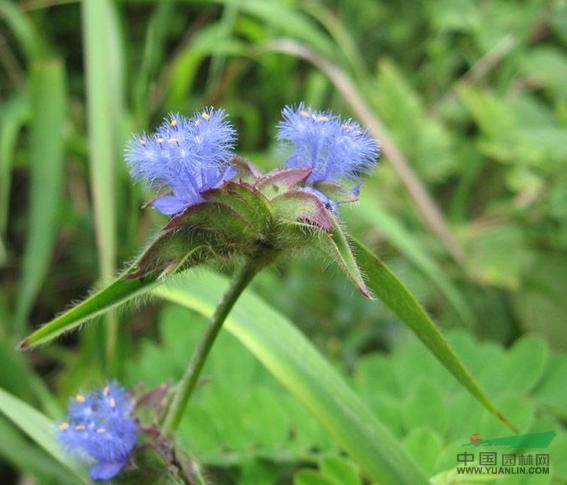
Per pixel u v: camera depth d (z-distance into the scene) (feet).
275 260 0.38
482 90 0.94
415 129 0.89
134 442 0.41
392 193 0.90
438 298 0.83
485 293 0.84
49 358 0.86
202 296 0.50
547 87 1.03
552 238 0.83
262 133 1.10
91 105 0.65
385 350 0.80
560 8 1.01
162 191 0.38
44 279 0.89
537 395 0.55
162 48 1.07
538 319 0.81
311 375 0.46
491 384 0.55
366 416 0.45
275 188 0.37
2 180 0.78
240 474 0.53
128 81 0.93
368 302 0.81
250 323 0.48
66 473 0.55
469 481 0.44
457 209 0.91
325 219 0.36
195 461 0.42
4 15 0.93
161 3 0.93
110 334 0.56
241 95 1.11
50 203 0.73
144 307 0.92
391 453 0.44
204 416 0.53
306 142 0.39
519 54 0.90
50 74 0.74
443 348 0.42
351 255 0.35
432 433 0.48
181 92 0.89
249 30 0.99
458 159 0.94
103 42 0.67
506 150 0.84
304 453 0.52
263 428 0.53
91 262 0.93
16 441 0.56
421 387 0.52
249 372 0.58
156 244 0.36
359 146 0.39
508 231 0.86
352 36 1.14
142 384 0.44
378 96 0.93
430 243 0.86
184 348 0.60
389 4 1.17
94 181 0.61
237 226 0.36
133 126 0.78
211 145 0.37
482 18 1.08
